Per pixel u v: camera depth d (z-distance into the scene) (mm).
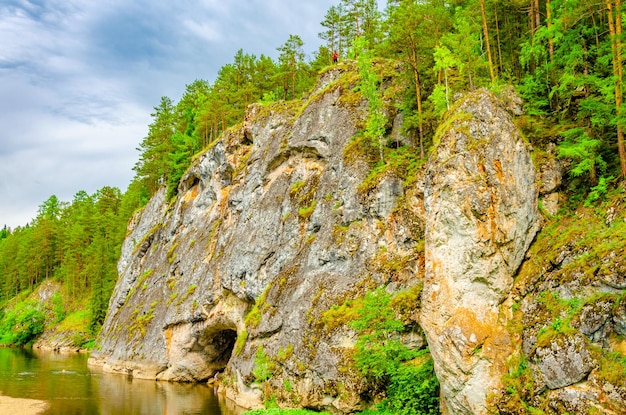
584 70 27500
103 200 111562
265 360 32625
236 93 63438
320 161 40500
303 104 48031
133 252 70750
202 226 54750
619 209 21234
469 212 22234
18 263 115375
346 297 29906
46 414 33062
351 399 25734
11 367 58312
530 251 22922
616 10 23266
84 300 96750
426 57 33344
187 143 69688
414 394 23812
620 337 17250
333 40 67938
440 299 22188
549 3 30422
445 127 24672
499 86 28469
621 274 18078
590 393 17109
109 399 38281
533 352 19422
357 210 33031
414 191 30828
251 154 49875
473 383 20422
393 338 26375
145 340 52531
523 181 23438
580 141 24203
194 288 48656
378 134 33906
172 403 36375
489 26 35906
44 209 138000
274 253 39750
